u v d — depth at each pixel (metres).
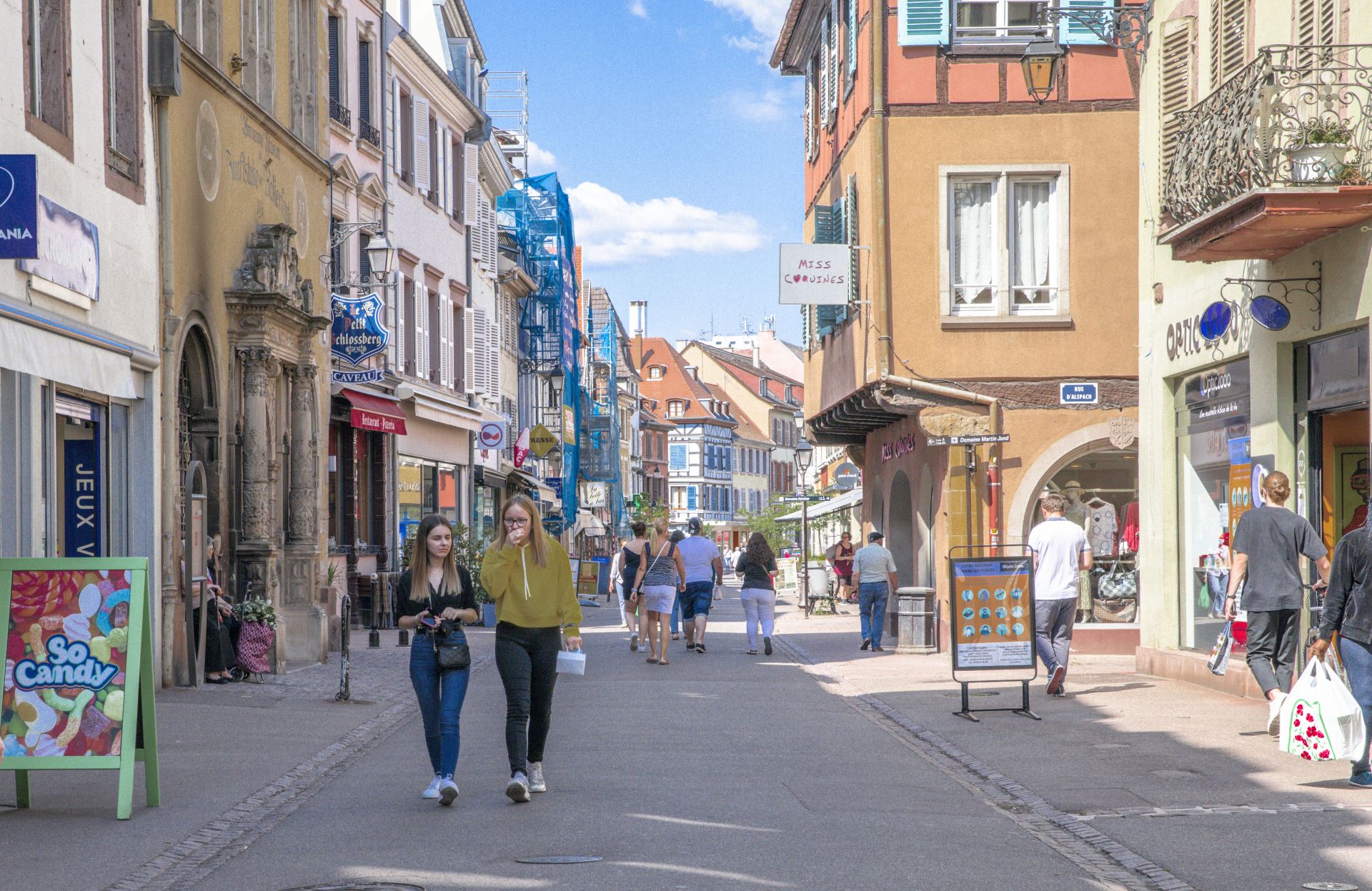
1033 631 14.09
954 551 22.42
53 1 14.08
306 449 21.45
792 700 16.05
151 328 16.38
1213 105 13.76
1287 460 14.32
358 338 24.78
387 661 21.53
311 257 23.00
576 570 51.31
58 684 8.87
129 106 15.99
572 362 61.97
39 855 7.77
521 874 7.24
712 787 9.98
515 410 51.19
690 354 135.75
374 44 32.00
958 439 21.48
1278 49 12.62
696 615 23.50
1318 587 12.27
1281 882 7.05
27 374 12.79
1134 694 15.60
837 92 25.95
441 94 37.78
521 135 56.69
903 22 22.50
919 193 22.59
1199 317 16.41
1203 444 16.70
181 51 17.20
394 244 33.31
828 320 26.25
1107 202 22.52
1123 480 22.98
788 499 66.25
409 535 34.44
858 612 37.69
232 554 19.19
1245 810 8.92
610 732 13.01
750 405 135.50
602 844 7.96
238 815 8.96
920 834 8.31
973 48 22.55
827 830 8.38
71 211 13.95
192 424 18.67
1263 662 11.53
